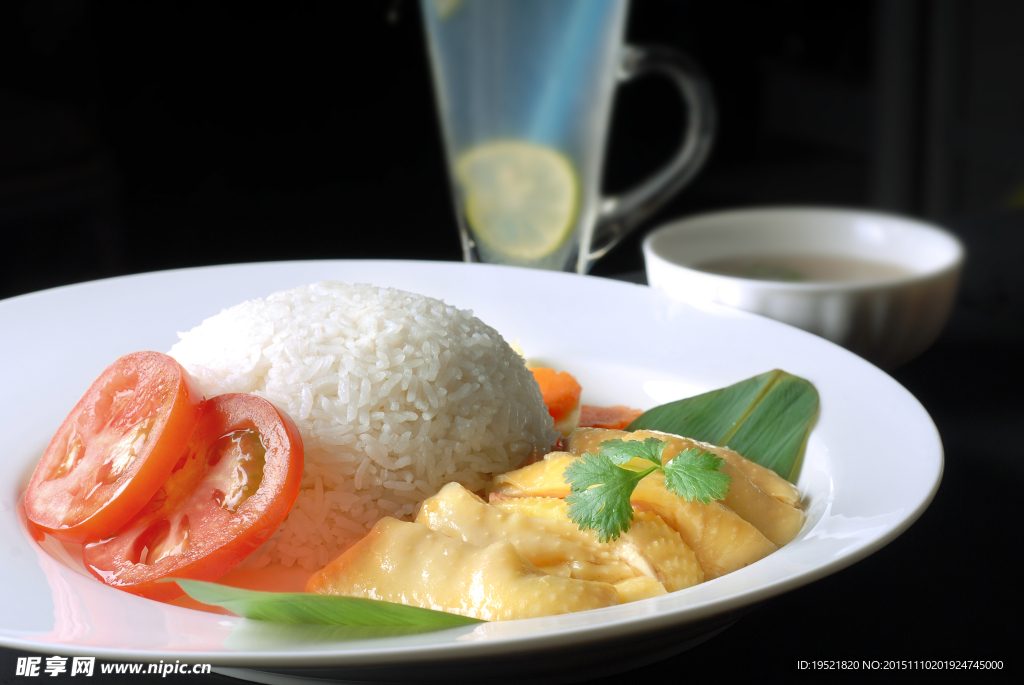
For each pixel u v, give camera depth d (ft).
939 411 1.98
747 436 1.88
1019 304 2.31
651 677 1.54
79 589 1.52
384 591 1.60
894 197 6.07
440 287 2.23
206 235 3.48
